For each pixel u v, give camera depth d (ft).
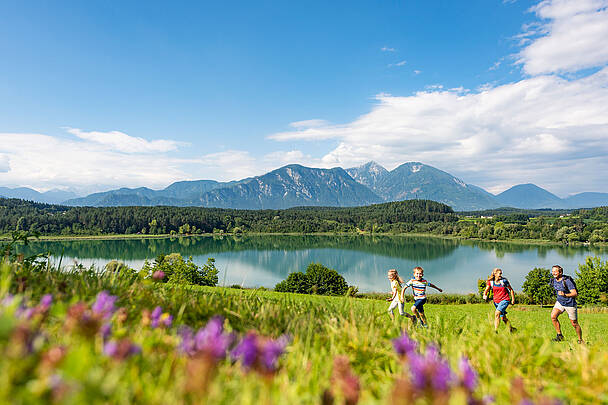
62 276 13.43
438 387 3.57
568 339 28.81
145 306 10.89
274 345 4.67
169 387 4.86
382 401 5.01
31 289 9.73
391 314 14.75
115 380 4.17
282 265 377.30
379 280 304.09
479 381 7.88
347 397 4.42
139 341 6.12
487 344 10.53
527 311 59.57
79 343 4.81
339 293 138.31
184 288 15.35
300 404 5.53
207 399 4.52
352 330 10.77
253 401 4.92
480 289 151.53
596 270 109.81
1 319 4.19
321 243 615.98
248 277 303.27
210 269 106.32
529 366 9.39
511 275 314.76
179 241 592.19
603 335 31.68
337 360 4.78
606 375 8.23
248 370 4.95
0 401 3.61
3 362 3.95
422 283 30.91
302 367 7.21
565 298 29.35
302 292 138.10
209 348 4.06
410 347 5.80
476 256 447.01
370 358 9.11
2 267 10.26
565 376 9.33
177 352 5.69
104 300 6.28
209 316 11.34
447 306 70.33
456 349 10.11
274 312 12.76
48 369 3.84
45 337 5.36
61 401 3.52
